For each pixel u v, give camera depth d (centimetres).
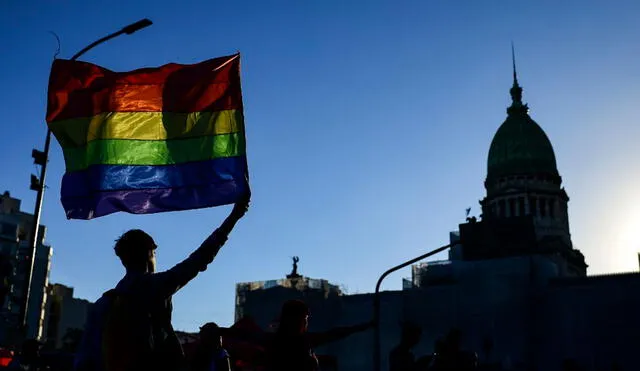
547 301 10006
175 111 801
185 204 769
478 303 10344
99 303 554
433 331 10406
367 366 10519
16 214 11700
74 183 788
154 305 554
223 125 799
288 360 828
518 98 17675
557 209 16075
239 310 12356
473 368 1144
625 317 9469
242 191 772
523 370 9688
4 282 1495
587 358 9494
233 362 1543
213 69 815
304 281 12056
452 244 3884
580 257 15050
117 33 2762
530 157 16500
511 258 10488
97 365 545
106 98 800
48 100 802
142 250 586
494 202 16388
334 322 10975
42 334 11700
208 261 591
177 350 560
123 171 777
